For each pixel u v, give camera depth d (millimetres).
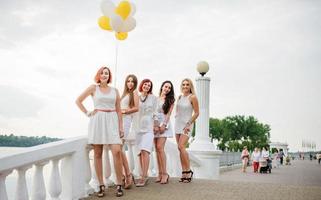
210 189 7215
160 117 7852
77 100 6516
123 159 7195
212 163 12695
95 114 6527
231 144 82625
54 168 5914
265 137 102062
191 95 8172
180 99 8312
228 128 95312
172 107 7953
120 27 7469
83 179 6539
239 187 7457
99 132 6473
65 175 6293
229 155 35438
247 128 95125
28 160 5086
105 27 7914
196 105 8117
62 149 5895
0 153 4938
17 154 4898
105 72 6570
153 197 6465
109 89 6633
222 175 25766
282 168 39531
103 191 6586
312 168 40406
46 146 5551
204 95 13289
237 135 95688
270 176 24969
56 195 5930
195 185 7645
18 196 5082
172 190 7082
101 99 6516
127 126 7250
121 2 7574
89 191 6738
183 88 8258
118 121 6746
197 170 12680
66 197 6242
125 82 7348
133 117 7676
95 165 6617
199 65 13398
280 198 6438
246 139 95562
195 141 13188
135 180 8250
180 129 8211
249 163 44438
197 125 13336
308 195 6699
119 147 6562
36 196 5480
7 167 4715
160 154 7902
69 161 6293
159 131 7883
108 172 7348
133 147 8680
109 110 6539
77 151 6387
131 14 7789
